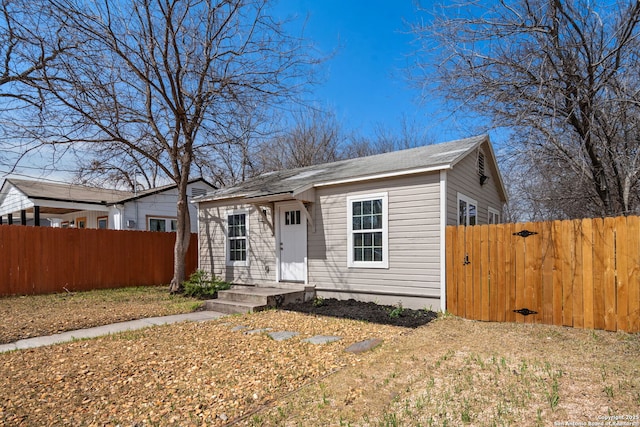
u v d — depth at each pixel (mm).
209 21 11273
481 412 3299
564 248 6398
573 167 9383
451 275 7625
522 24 8086
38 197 14688
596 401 3385
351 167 10719
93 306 9289
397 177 8539
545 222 6613
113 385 4223
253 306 8352
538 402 3428
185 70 11172
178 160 12945
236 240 12188
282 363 4883
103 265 12922
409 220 8328
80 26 9594
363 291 8992
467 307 7352
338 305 8719
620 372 4074
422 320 7156
